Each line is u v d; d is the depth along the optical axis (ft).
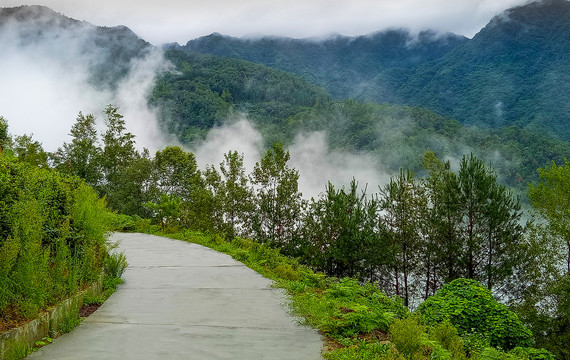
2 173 18.60
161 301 26.11
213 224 79.00
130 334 19.56
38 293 18.44
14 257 16.89
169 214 80.53
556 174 83.82
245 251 45.85
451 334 21.21
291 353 17.46
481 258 76.33
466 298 39.09
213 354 17.16
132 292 28.40
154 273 35.50
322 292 30.19
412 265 82.84
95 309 23.95
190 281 32.42
